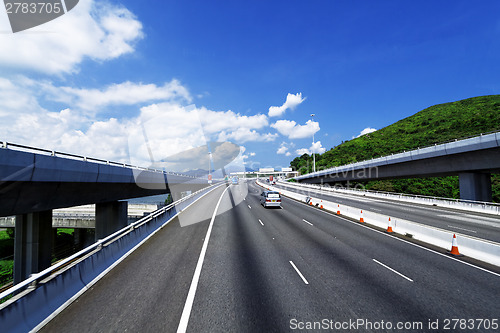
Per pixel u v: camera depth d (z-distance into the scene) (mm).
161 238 12352
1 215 12477
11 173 11211
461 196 27703
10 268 28734
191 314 5301
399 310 5488
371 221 16359
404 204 28891
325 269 8047
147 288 6602
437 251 10195
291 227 15203
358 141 126688
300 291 6430
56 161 13789
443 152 27844
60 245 39094
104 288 6602
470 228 15398
